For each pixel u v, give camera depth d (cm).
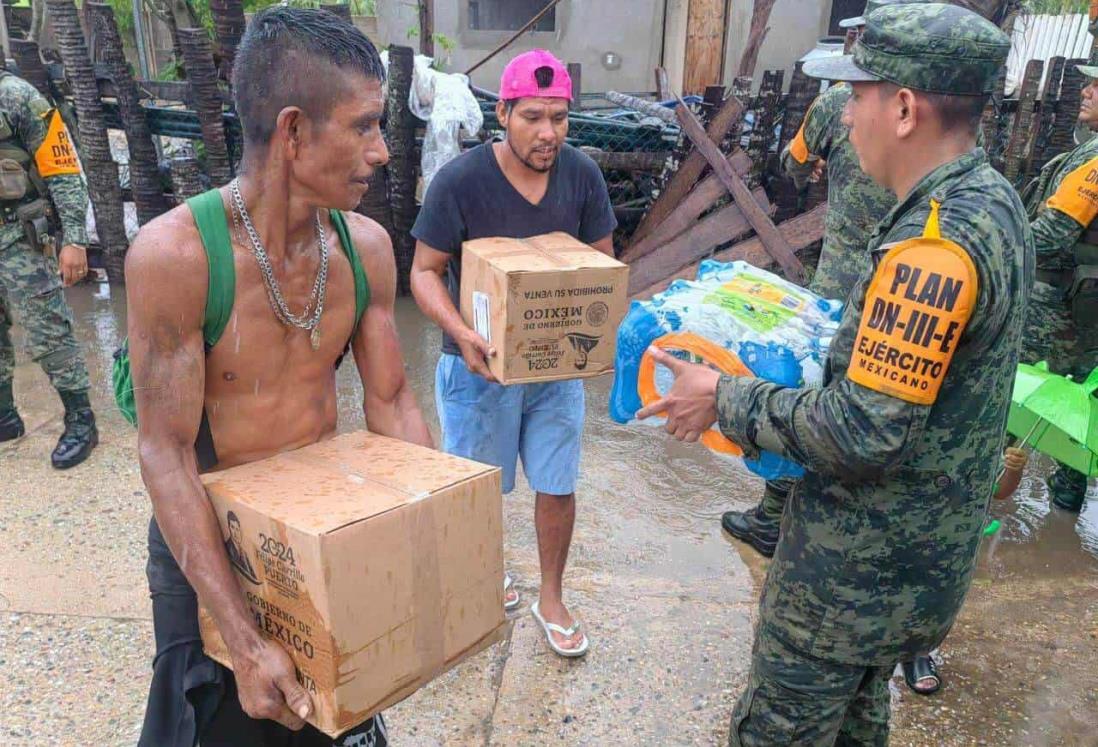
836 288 321
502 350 230
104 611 292
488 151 251
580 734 246
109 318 559
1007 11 535
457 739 242
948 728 254
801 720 180
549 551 276
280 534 128
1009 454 292
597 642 283
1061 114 604
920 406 141
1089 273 339
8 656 270
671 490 386
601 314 236
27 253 364
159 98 590
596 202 268
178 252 135
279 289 147
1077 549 352
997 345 149
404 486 140
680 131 588
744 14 923
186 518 138
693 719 253
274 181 140
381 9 895
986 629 298
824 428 148
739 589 314
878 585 164
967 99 147
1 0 600
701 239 548
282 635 135
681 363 172
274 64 132
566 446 268
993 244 139
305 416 161
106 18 550
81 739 240
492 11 900
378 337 171
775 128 605
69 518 345
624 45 927
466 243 247
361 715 134
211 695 161
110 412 438
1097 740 251
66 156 364
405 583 135
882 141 156
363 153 138
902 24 147
